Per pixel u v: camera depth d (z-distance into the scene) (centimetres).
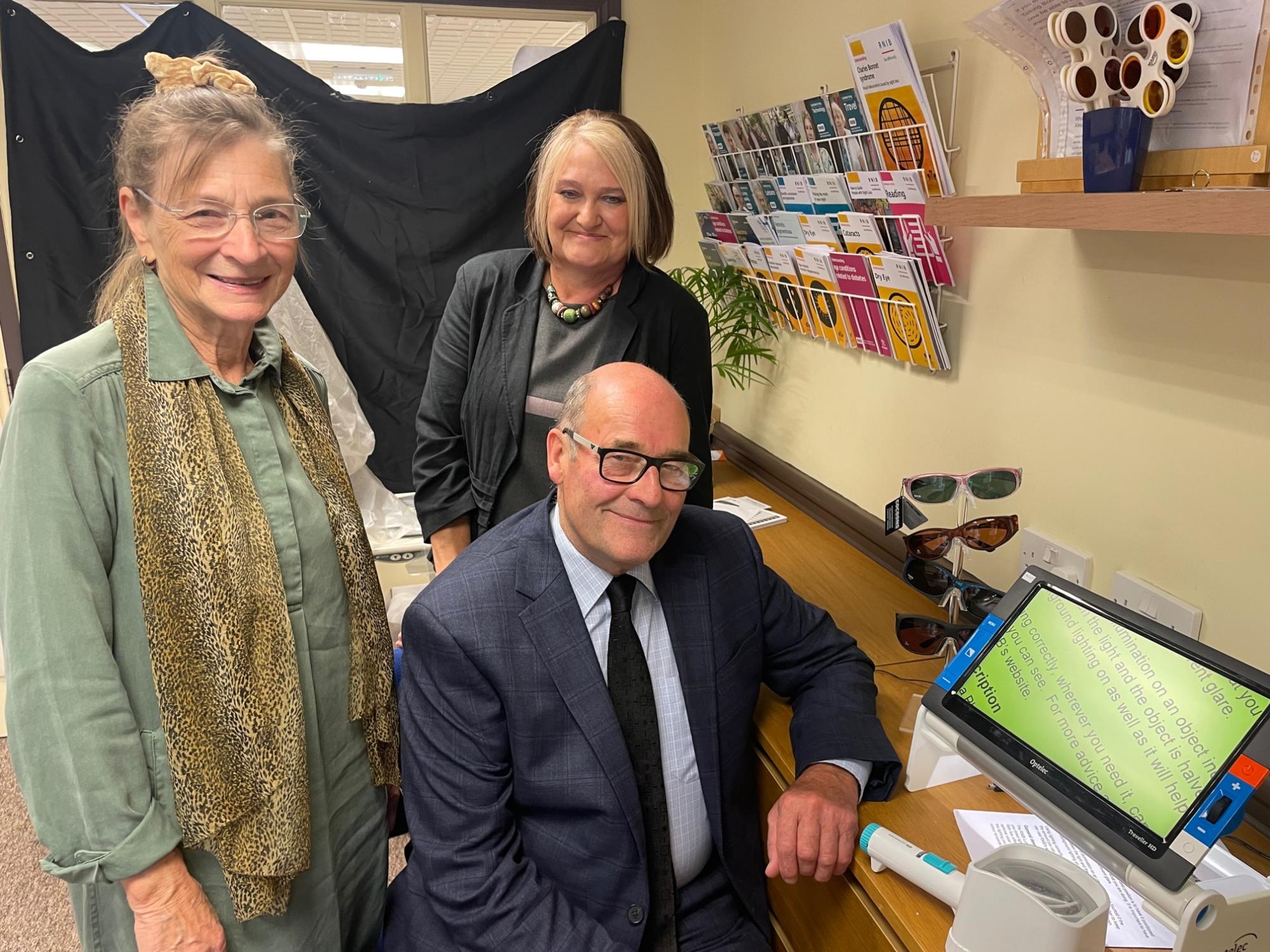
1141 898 94
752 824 134
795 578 191
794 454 250
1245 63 103
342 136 269
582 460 116
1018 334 157
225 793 102
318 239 274
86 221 261
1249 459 116
